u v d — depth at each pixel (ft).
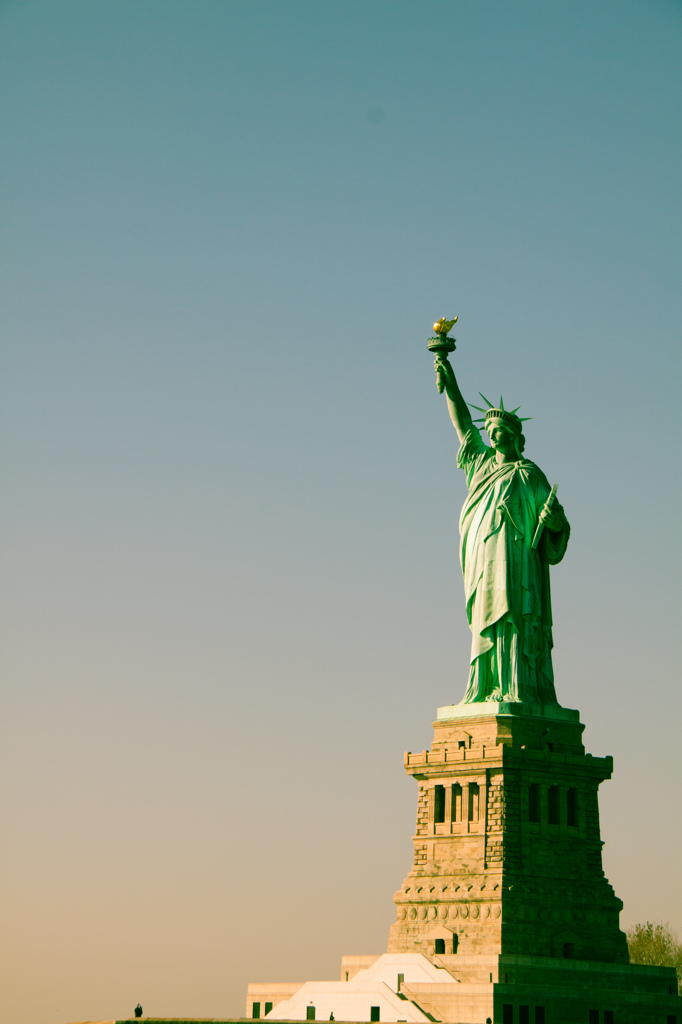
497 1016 655.76
